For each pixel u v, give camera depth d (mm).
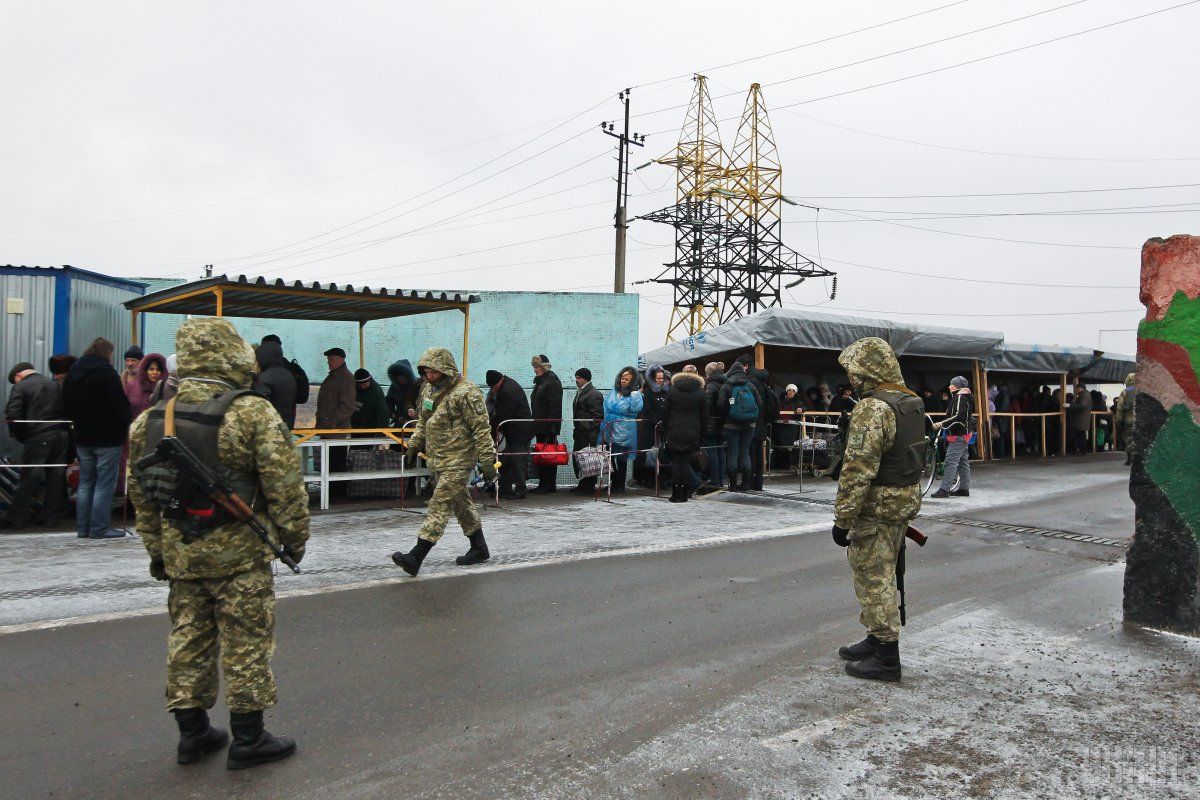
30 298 10039
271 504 3445
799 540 8680
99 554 7270
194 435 3322
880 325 15773
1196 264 5672
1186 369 5688
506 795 3281
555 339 13969
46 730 3781
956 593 6738
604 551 7883
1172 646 5398
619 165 30703
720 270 36312
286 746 3562
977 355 18234
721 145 36969
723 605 6117
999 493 12750
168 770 3436
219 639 3561
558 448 11758
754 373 12516
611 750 3691
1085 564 7941
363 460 10430
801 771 3525
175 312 11133
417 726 3904
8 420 8586
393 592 6203
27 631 5109
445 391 6785
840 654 4965
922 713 4191
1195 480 5629
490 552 7699
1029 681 4695
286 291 9438
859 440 4543
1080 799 3340
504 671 4645
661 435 12359
